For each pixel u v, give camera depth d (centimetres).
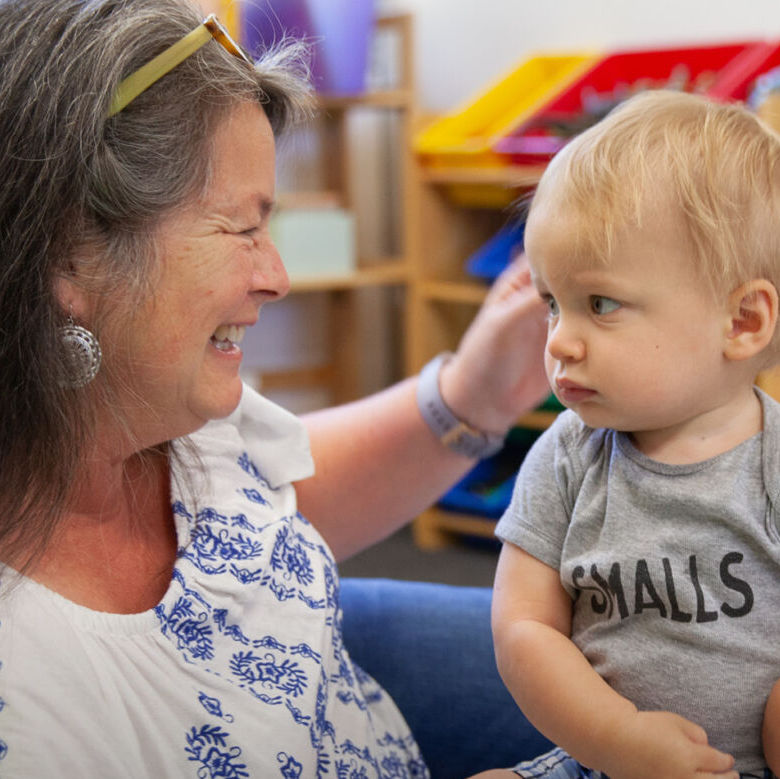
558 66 293
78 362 82
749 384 87
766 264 82
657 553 83
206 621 87
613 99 261
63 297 81
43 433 81
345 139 324
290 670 91
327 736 97
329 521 122
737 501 82
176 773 81
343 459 121
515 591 91
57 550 85
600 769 81
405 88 288
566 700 83
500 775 97
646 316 81
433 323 301
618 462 88
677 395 82
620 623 85
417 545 303
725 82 235
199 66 85
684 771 77
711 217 80
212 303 85
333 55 273
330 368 339
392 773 108
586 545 88
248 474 107
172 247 83
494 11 327
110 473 89
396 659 128
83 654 79
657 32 293
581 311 84
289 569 99
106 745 77
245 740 84
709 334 82
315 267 291
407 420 122
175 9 87
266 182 90
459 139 284
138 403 86
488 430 123
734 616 82
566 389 85
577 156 85
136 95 81
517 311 114
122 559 89
